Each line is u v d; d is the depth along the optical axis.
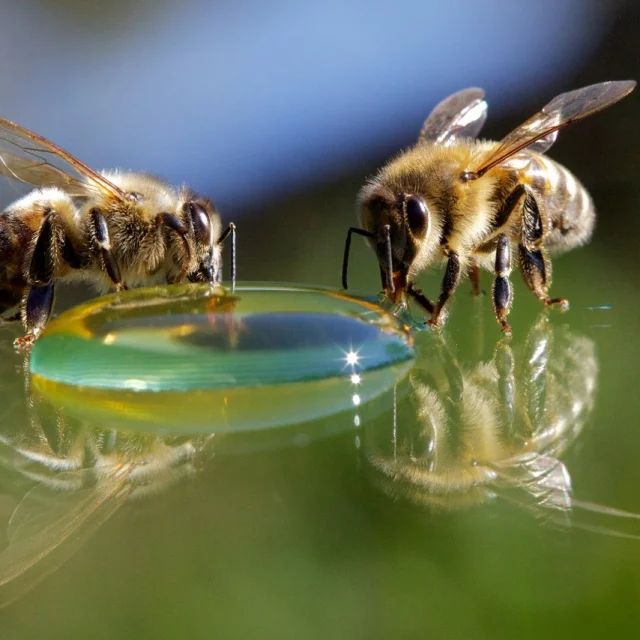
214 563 0.11
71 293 0.15
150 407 0.12
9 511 0.11
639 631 0.10
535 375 0.12
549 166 0.14
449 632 0.10
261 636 0.10
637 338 0.13
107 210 0.13
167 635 0.10
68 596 0.10
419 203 0.13
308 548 0.11
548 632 0.10
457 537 0.11
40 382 0.12
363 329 0.12
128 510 0.11
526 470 0.12
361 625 0.10
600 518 0.11
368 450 0.12
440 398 0.12
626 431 0.12
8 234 0.13
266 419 0.12
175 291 0.13
